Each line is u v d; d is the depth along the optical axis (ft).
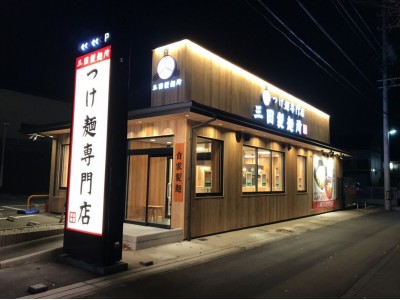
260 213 44.39
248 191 42.80
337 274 23.12
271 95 49.80
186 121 33.88
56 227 33.14
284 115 52.01
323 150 63.00
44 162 93.66
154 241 30.22
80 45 25.81
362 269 24.48
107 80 23.76
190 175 33.88
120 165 23.63
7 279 20.62
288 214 51.01
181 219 33.22
